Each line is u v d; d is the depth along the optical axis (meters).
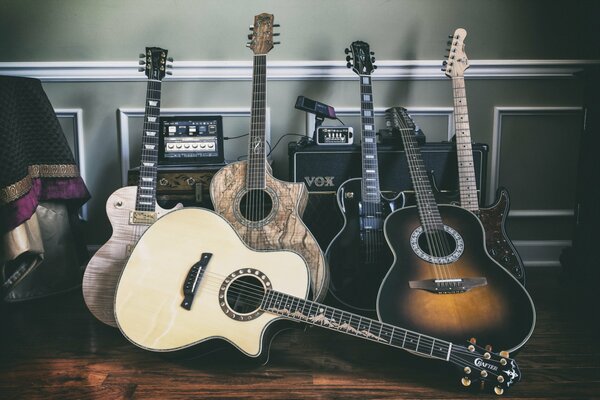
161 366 1.60
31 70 2.46
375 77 2.52
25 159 1.95
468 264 1.63
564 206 2.62
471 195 2.08
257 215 1.88
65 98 2.50
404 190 2.21
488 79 2.53
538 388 1.46
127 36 2.47
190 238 1.64
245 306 1.59
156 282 1.58
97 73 2.47
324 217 2.23
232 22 2.47
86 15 2.45
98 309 1.86
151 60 2.08
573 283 2.33
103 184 2.56
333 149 2.20
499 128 2.55
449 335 1.49
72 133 2.53
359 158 2.20
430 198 1.86
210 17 2.46
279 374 1.55
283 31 2.48
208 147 2.20
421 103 2.55
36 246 1.94
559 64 2.49
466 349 1.42
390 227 1.73
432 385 1.49
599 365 1.59
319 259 1.81
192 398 1.42
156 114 2.04
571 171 2.60
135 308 1.55
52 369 1.58
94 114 2.51
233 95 2.53
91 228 2.58
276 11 2.47
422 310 1.53
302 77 2.50
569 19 2.49
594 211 2.14
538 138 2.57
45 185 2.09
